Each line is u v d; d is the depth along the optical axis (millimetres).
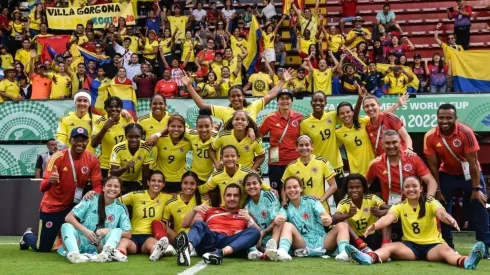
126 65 14391
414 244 6547
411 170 7133
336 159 8070
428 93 11844
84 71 13477
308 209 7086
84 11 17281
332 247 6926
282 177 7719
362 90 8047
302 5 17516
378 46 14789
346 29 17438
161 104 8148
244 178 7156
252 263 6176
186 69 15273
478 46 16875
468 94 11711
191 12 17094
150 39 15562
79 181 7430
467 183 7324
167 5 18172
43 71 13734
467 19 16062
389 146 7059
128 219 7090
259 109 8516
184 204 7402
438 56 14047
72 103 12766
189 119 12539
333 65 14719
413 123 11852
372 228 6496
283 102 8109
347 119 7891
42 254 7289
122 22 16344
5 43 16844
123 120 8375
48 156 11000
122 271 5555
